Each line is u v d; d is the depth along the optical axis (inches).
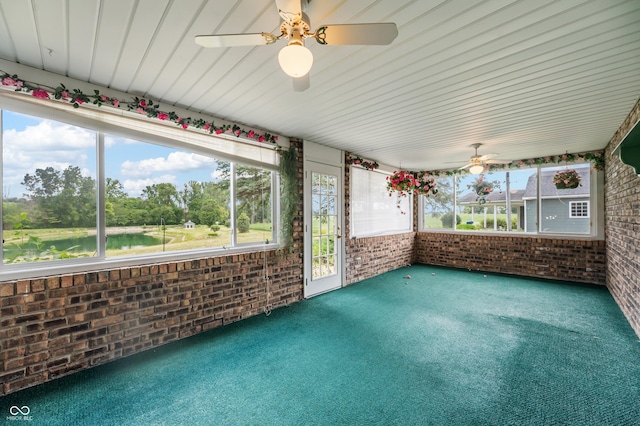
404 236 265.4
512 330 123.0
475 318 136.9
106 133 99.6
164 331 111.3
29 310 84.3
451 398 79.2
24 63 83.8
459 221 266.5
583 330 122.3
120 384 86.0
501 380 87.2
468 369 93.4
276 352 104.7
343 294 177.0
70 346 90.9
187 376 90.0
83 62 83.4
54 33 69.8
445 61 83.0
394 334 119.5
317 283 175.8
